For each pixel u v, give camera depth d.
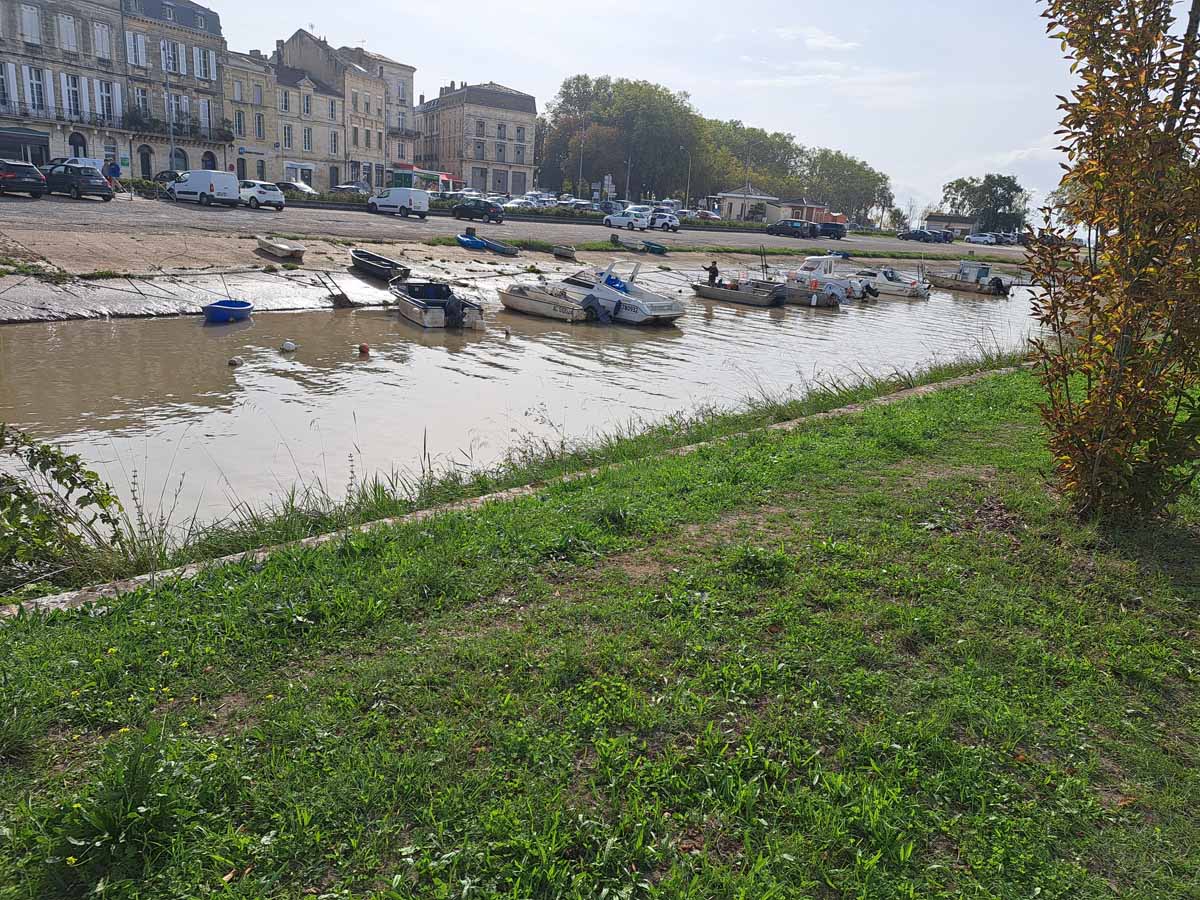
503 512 7.09
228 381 15.89
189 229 32.34
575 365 19.95
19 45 52.75
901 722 4.15
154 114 61.34
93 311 21.55
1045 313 6.82
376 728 4.02
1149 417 6.45
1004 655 4.83
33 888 3.09
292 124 72.81
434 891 3.10
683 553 6.21
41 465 6.79
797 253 57.22
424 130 107.50
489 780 3.67
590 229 56.91
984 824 3.56
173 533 8.72
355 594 5.34
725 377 19.73
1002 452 9.03
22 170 36.28
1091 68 6.08
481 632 4.97
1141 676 4.68
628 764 3.79
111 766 3.56
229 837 3.32
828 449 9.08
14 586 6.34
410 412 14.41
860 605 5.33
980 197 142.25
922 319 35.84
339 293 26.77
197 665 4.55
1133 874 3.34
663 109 100.31
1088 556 6.19
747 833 3.43
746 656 4.72
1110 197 6.14
